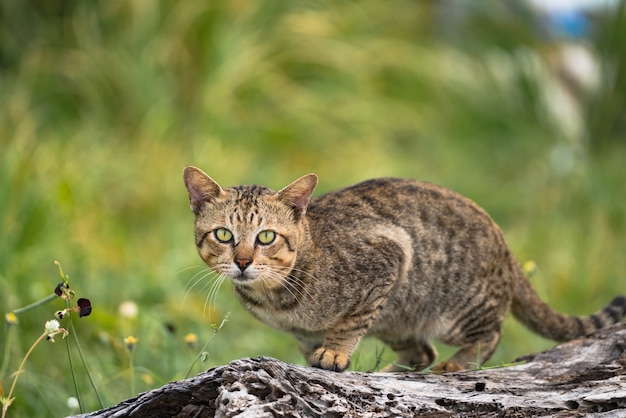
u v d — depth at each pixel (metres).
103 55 13.98
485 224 7.26
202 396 4.96
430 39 16.94
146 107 13.60
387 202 7.06
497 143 15.06
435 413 5.14
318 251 6.67
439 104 15.87
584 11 16.19
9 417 7.12
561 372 5.89
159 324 8.36
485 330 7.29
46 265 9.71
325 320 6.68
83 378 7.74
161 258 10.81
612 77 14.38
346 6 16.25
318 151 14.53
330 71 15.52
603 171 12.74
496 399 5.28
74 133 12.92
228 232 6.57
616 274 10.59
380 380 5.48
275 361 5.03
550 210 12.35
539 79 15.26
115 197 12.10
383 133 15.32
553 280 10.48
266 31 15.25
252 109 14.73
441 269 7.05
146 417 5.03
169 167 12.77
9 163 10.28
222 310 9.73
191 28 14.35
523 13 16.02
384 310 7.04
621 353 6.08
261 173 13.04
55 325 5.69
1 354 8.01
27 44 14.24
